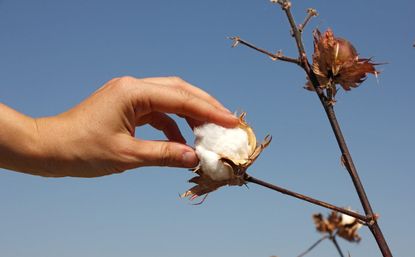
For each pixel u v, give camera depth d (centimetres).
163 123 67
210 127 58
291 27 59
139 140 60
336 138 56
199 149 58
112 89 60
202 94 63
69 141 60
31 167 61
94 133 59
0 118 60
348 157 55
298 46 59
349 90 59
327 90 58
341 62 59
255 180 57
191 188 58
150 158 59
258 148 58
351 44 59
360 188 53
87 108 60
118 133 59
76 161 60
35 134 60
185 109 59
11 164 62
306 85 61
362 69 59
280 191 55
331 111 57
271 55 59
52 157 60
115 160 59
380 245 52
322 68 59
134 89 59
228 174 57
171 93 59
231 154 57
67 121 60
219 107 62
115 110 59
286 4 60
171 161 59
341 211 53
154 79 64
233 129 58
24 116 61
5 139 60
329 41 59
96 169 61
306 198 54
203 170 58
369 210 53
